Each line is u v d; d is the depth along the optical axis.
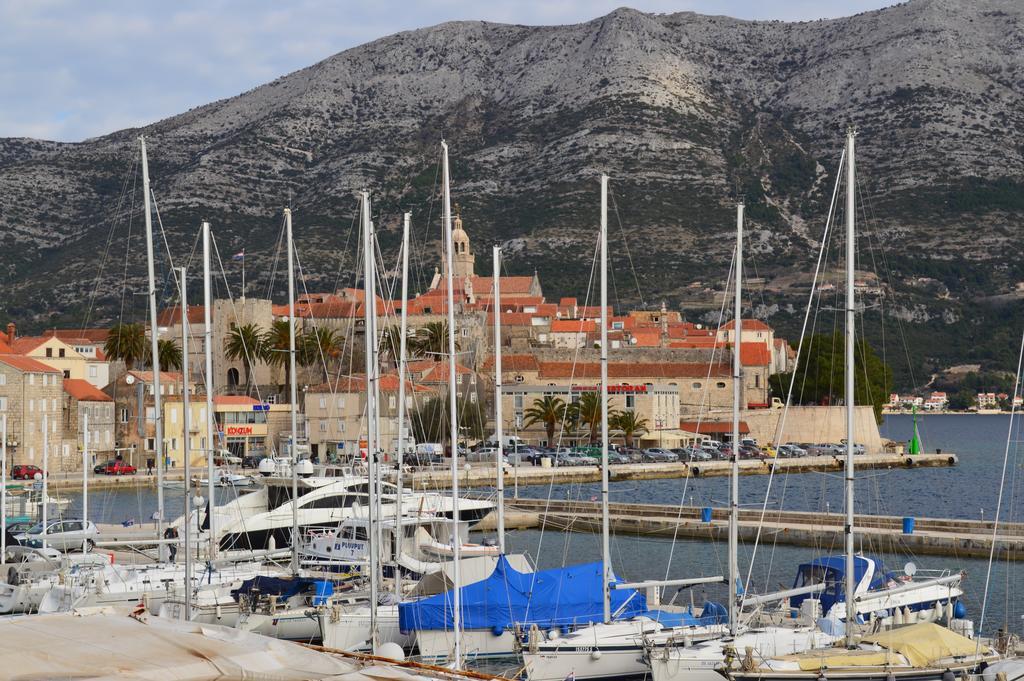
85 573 63.62
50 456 158.75
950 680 42.22
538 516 108.19
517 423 189.38
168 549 72.94
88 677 16.44
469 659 52.19
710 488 149.25
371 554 54.88
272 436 181.50
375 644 51.28
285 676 17.62
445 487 126.12
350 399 176.00
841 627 50.12
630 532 101.94
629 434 188.88
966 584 72.62
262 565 68.38
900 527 92.38
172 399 172.38
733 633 48.78
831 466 179.00
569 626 53.09
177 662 17.33
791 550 88.62
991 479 165.50
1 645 17.56
